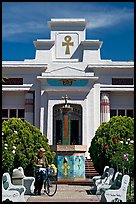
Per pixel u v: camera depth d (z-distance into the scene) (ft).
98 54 133.08
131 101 130.82
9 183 51.52
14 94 130.21
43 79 126.62
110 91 129.39
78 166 89.35
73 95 127.75
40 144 78.43
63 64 131.03
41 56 132.05
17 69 128.77
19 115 129.90
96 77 126.93
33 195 62.95
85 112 127.24
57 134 127.24
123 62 129.80
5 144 73.15
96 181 65.77
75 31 135.85
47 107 126.82
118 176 52.24
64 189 75.92
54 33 135.44
